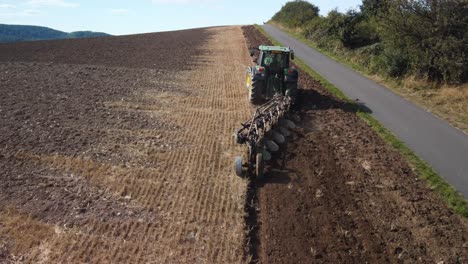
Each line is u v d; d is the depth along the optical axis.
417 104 16.17
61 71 21.41
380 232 8.03
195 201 9.06
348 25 28.77
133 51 30.89
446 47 17.66
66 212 8.52
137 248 7.53
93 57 26.95
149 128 13.37
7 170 10.09
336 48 29.22
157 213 8.61
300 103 16.28
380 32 21.50
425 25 18.66
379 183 9.88
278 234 8.00
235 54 30.47
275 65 15.51
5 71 20.61
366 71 22.38
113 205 8.84
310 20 43.38
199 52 31.12
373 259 7.30
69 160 10.67
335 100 16.69
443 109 15.46
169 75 21.84
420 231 8.05
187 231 8.04
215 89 19.03
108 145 11.80
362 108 15.57
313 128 13.52
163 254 7.39
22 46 32.00
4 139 11.77
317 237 7.89
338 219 8.44
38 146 11.44
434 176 10.09
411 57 19.44
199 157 11.28
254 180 10.09
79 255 7.31
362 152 11.62
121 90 18.00
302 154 11.45
